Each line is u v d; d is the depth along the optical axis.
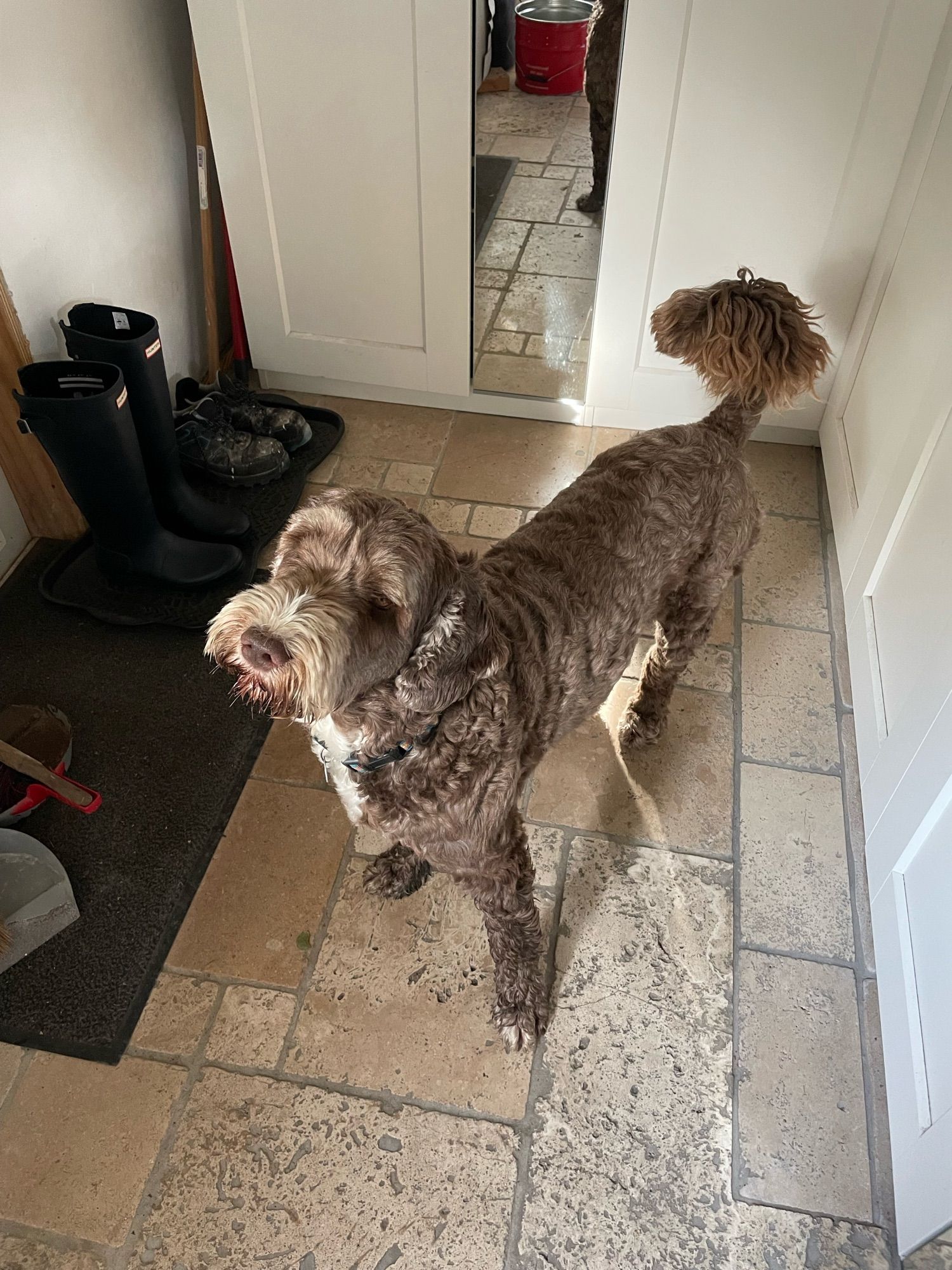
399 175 3.09
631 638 2.02
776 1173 1.85
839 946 2.19
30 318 2.69
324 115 3.00
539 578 1.83
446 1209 1.79
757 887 2.29
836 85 2.69
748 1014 2.07
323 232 3.30
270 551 3.14
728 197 2.97
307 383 3.82
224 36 2.88
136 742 2.57
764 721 2.67
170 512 3.03
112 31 2.86
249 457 3.28
